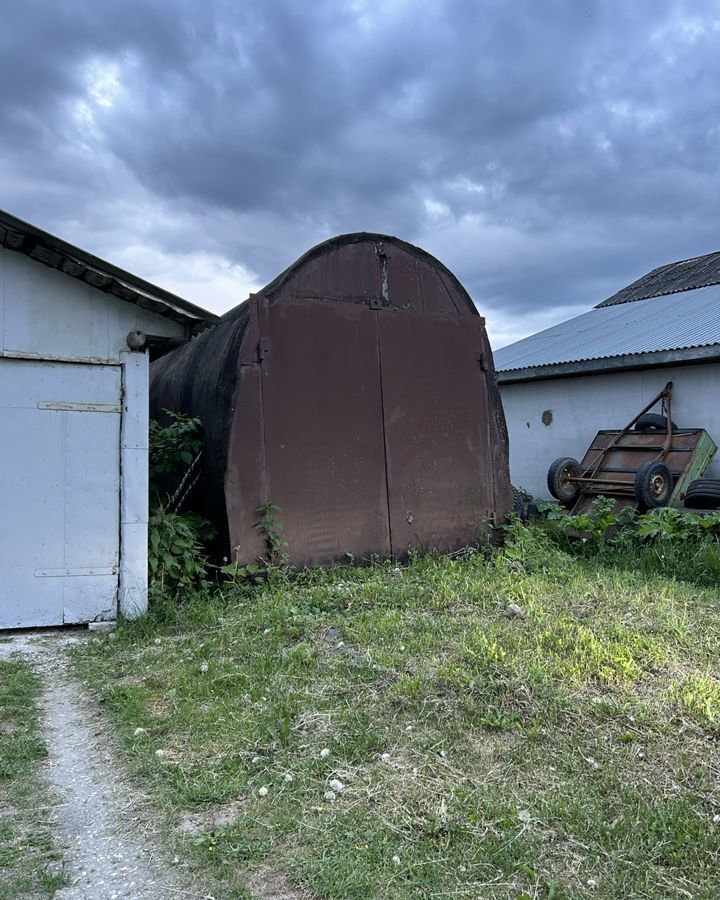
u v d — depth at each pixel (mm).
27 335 5020
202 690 3803
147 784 2932
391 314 6809
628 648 4191
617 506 8242
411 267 6961
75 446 5160
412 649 4242
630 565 6660
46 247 4852
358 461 6555
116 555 5250
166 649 4559
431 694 3627
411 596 5430
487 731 3301
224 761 3072
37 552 5066
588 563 6777
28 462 5043
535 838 2521
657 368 9078
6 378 4980
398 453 6789
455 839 2516
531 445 10945
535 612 4895
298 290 6297
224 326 7035
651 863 2408
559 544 7547
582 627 4582
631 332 10883
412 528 6840
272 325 6129
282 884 2309
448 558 6652
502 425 7551
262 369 6066
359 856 2420
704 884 2307
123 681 4094
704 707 3434
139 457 5320
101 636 4953
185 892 2273
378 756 3088
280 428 6141
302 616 4910
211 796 2799
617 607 5102
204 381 6598
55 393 5102
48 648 4734
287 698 3635
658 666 3990
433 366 7055
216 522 6051
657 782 2885
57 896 2250
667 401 8773
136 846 2523
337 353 6473
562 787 2838
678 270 14828
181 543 5633
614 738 3215
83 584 5168
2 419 4980
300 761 3047
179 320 5402
